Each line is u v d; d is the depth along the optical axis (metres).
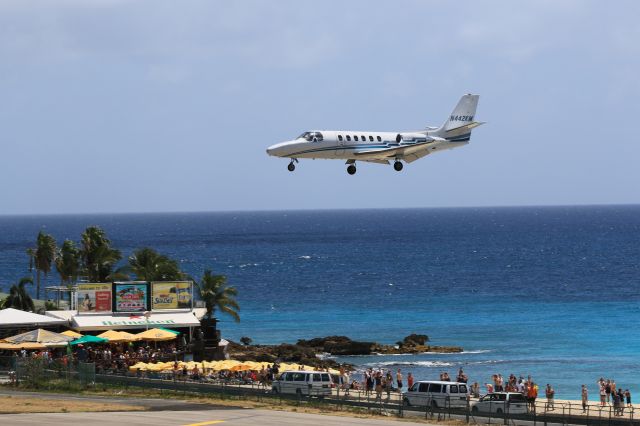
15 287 149.38
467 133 148.38
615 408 103.75
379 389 107.56
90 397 91.62
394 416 87.56
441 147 145.00
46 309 156.25
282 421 75.12
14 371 105.69
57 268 168.62
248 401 92.44
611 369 158.00
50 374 104.75
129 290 134.50
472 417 88.06
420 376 153.62
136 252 167.25
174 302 137.12
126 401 88.12
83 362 110.25
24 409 78.69
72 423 69.62
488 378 151.50
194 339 138.38
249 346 177.50
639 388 142.00
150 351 129.50
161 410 80.62
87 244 167.50
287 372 104.25
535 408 98.12
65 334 119.31
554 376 152.50
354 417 82.94
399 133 136.75
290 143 127.38
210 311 150.38
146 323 129.88
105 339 115.50
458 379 119.38
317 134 128.75
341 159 131.62
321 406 90.81
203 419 74.56
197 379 110.56
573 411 106.25
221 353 137.12
